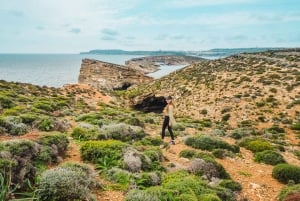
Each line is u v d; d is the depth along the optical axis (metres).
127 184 8.74
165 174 10.12
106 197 7.89
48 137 10.72
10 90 38.09
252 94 53.56
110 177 9.12
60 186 6.98
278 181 12.09
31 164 8.09
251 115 44.62
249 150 17.42
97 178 9.05
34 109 21.91
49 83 134.75
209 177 11.09
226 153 14.84
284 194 9.98
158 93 72.00
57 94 47.34
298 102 46.34
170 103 16.08
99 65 102.12
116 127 15.23
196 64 96.19
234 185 10.46
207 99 57.34
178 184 8.77
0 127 12.34
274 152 15.20
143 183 8.98
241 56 94.12
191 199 7.91
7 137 12.01
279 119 41.12
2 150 8.01
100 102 48.06
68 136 13.86
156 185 9.16
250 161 14.65
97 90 60.91
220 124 38.00
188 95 63.81
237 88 59.25
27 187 7.23
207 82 69.12
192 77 78.25
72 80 150.62
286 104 46.88
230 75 70.62
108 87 94.31
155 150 12.48
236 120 43.84
